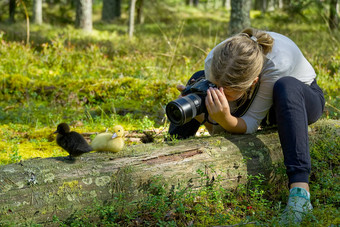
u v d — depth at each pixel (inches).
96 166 102.1
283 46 115.9
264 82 114.0
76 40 480.1
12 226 87.9
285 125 106.0
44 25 741.3
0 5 812.0
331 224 93.3
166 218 103.2
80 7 711.1
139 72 316.8
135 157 107.3
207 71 119.9
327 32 538.3
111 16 995.9
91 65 351.6
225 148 116.0
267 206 107.2
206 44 440.8
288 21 653.9
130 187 102.9
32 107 244.5
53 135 195.8
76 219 94.4
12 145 180.9
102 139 107.3
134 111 233.0
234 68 104.4
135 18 978.1
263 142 121.1
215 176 111.9
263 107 119.4
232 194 112.2
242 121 120.4
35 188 94.0
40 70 327.3
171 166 107.9
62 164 100.7
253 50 105.5
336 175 122.6
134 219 102.1
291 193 101.8
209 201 107.7
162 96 254.7
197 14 1133.7
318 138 129.1
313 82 125.9
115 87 262.8
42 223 92.8
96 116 222.4
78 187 97.7
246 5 511.5
